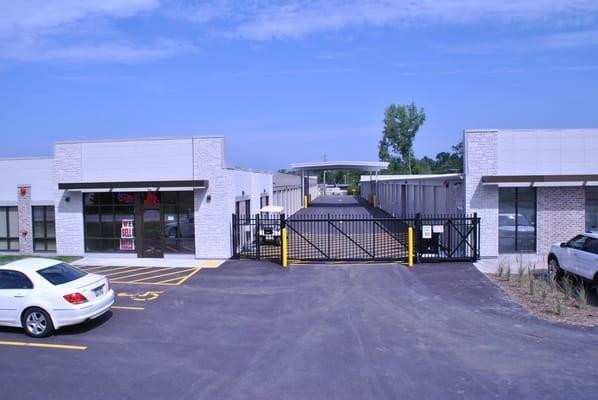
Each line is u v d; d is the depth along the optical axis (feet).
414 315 37.93
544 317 36.99
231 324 35.94
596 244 42.04
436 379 25.73
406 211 111.55
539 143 60.13
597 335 32.78
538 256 60.59
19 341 32.42
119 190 63.41
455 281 48.91
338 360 28.53
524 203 61.16
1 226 69.97
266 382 25.44
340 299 42.91
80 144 65.41
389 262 58.70
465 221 60.90
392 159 245.24
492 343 31.40
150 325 35.83
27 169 67.97
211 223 62.95
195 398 23.63
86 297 33.55
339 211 153.79
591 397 23.58
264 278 51.52
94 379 26.11
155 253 64.75
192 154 63.10
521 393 24.02
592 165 59.77
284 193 130.21
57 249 67.00
